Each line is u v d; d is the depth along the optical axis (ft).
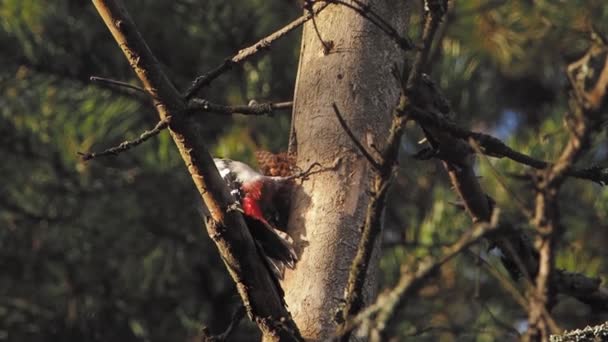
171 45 41.09
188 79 40.70
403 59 20.65
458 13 38.73
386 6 20.74
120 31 18.19
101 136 39.19
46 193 39.99
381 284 36.68
